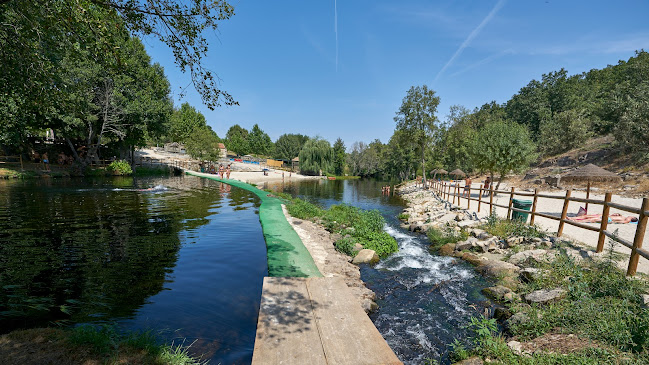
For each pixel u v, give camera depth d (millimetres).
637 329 3436
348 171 79938
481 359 3680
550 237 7852
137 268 6797
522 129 19266
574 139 34531
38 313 4656
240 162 70875
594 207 14578
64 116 23672
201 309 5023
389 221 15812
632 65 46500
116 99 29562
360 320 4328
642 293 4309
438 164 50688
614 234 5660
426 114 32219
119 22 4742
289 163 87000
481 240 9125
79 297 5281
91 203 15211
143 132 34031
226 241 9258
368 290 6230
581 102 56125
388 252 9312
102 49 4906
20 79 5500
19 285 5672
